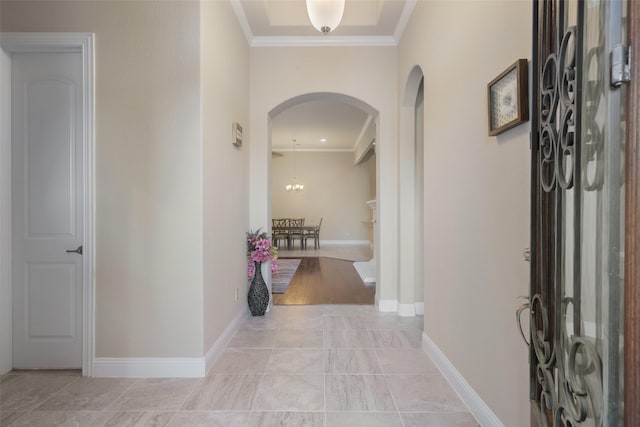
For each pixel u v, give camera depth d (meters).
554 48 1.12
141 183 2.36
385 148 3.84
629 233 0.73
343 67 3.82
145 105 2.35
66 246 2.43
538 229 1.19
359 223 11.88
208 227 2.48
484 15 1.75
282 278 5.78
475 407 1.87
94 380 2.30
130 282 2.36
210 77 2.52
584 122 0.91
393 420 1.86
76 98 2.44
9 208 2.43
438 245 2.45
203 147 2.38
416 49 3.02
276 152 10.90
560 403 1.01
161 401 2.04
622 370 0.77
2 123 2.39
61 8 2.35
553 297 1.11
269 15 3.51
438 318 2.46
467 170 1.96
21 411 1.94
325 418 1.88
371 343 2.93
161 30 2.35
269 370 2.44
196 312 2.36
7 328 2.42
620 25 0.77
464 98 1.99
